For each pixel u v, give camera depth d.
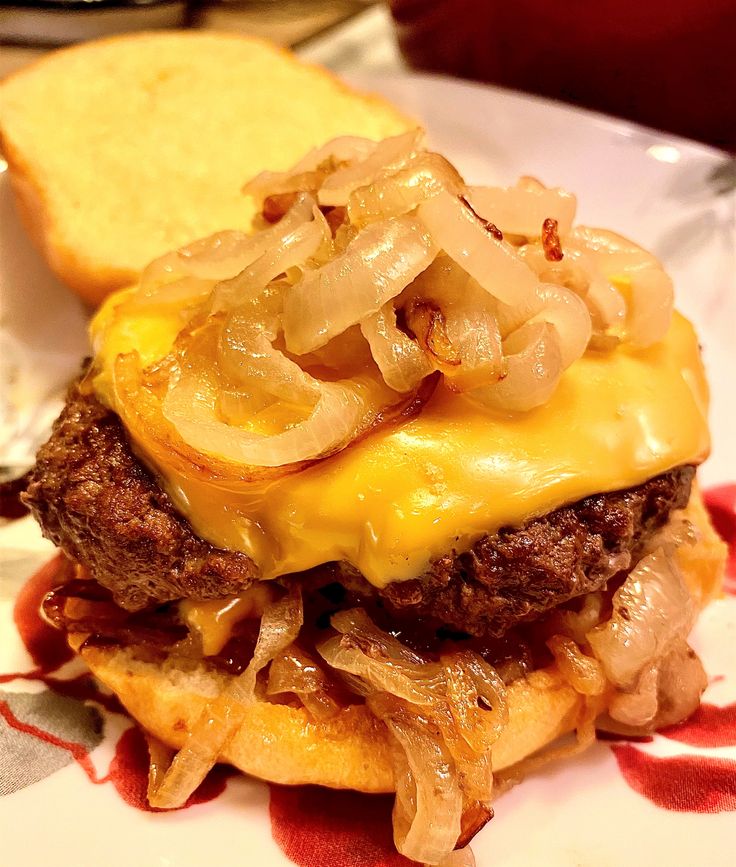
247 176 0.27
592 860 0.16
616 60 0.30
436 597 0.15
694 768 0.17
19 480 0.22
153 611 0.17
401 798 0.16
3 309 0.25
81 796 0.16
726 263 0.26
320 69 0.31
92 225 0.25
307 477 0.15
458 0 0.31
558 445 0.15
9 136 0.26
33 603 0.20
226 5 0.34
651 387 0.17
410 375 0.15
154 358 0.16
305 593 0.17
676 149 0.27
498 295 0.15
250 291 0.15
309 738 0.16
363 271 0.14
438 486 0.15
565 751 0.17
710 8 0.28
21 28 0.32
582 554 0.15
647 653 0.16
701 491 0.23
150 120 0.28
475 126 0.29
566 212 0.17
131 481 0.16
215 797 0.16
